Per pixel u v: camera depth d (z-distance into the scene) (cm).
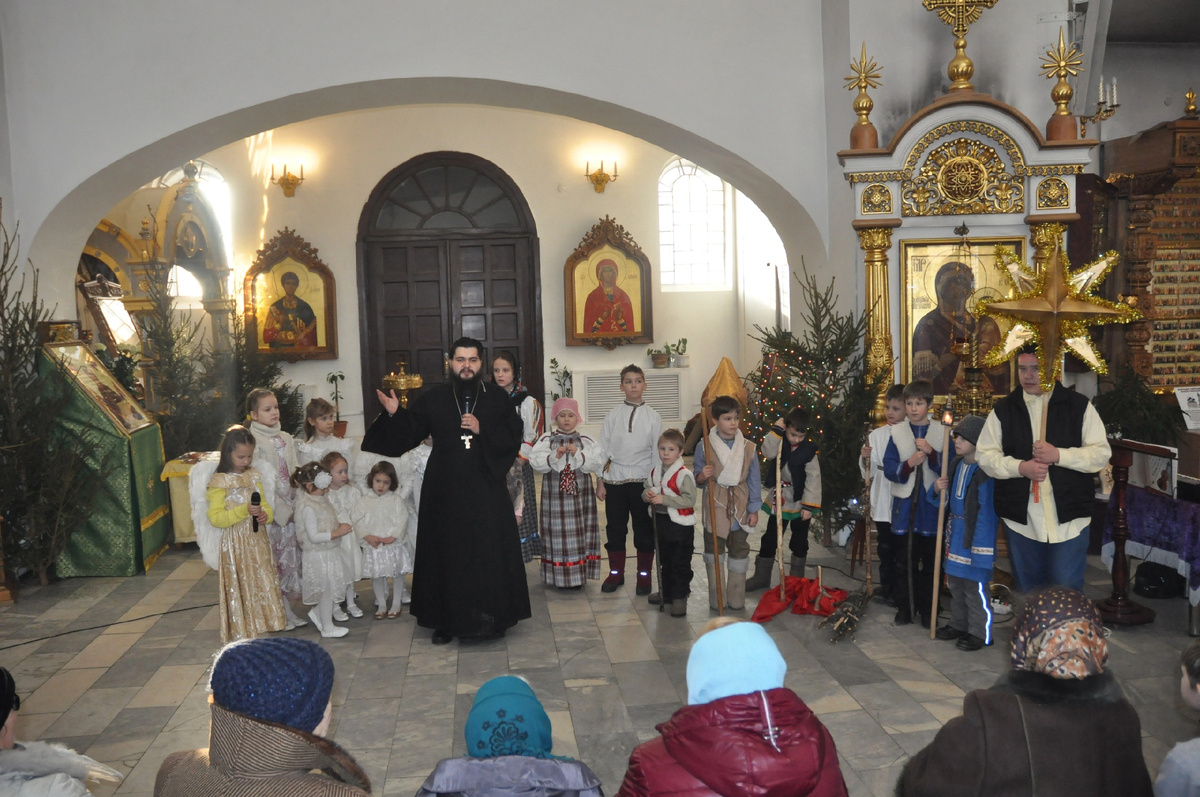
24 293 692
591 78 719
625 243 1204
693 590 624
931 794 187
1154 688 436
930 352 696
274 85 700
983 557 486
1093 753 179
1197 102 796
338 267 1191
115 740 415
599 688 460
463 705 443
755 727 173
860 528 661
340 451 609
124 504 683
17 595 641
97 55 688
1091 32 670
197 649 534
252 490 515
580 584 619
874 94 696
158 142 700
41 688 478
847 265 703
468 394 532
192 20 693
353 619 580
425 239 1205
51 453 659
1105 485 659
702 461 563
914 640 514
